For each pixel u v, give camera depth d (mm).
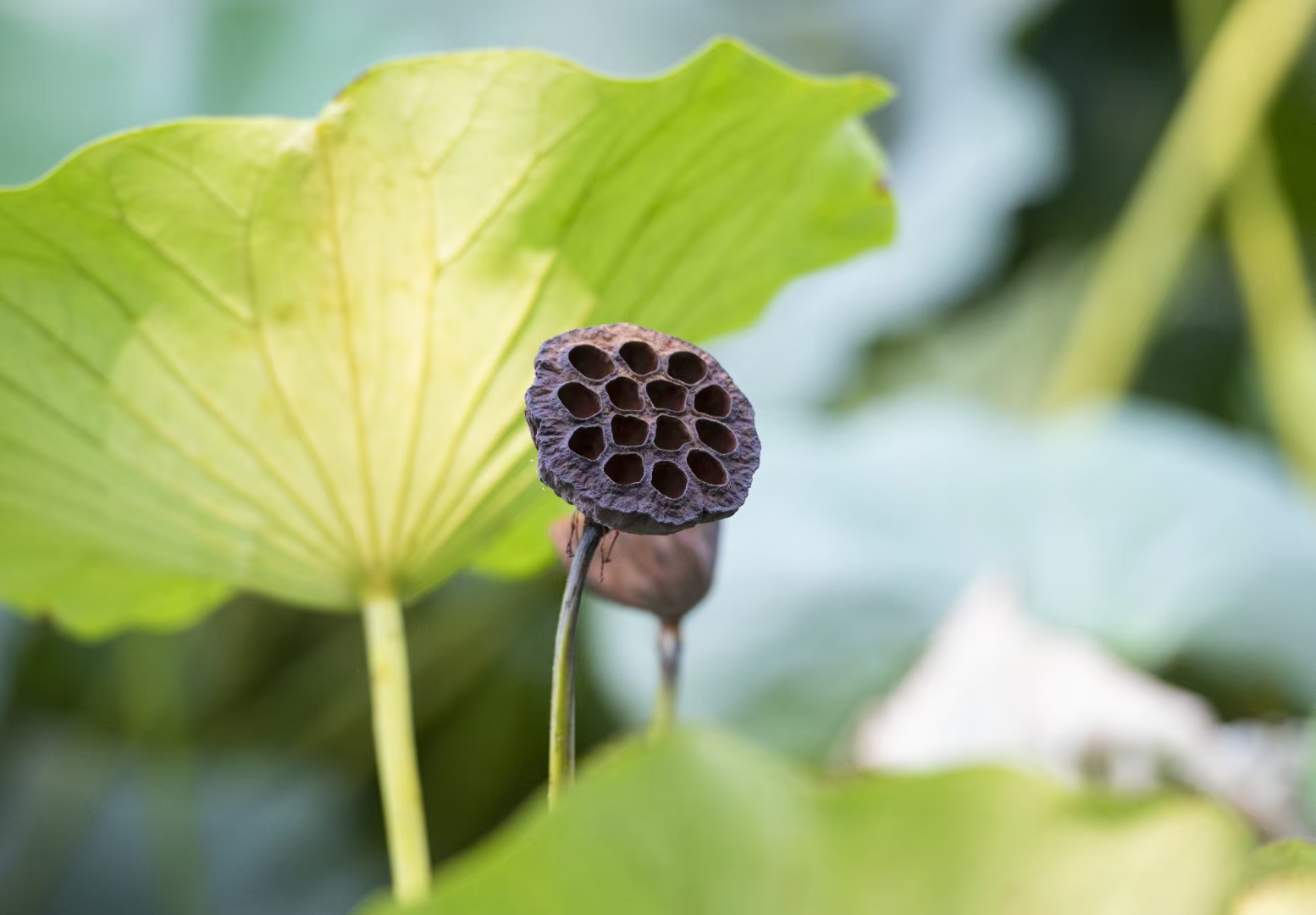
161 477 1457
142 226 1384
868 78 1431
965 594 2547
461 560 1478
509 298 1434
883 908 1249
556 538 1414
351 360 1429
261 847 2857
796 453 2820
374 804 2941
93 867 2779
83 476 1470
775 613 2547
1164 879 1248
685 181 1446
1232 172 3061
